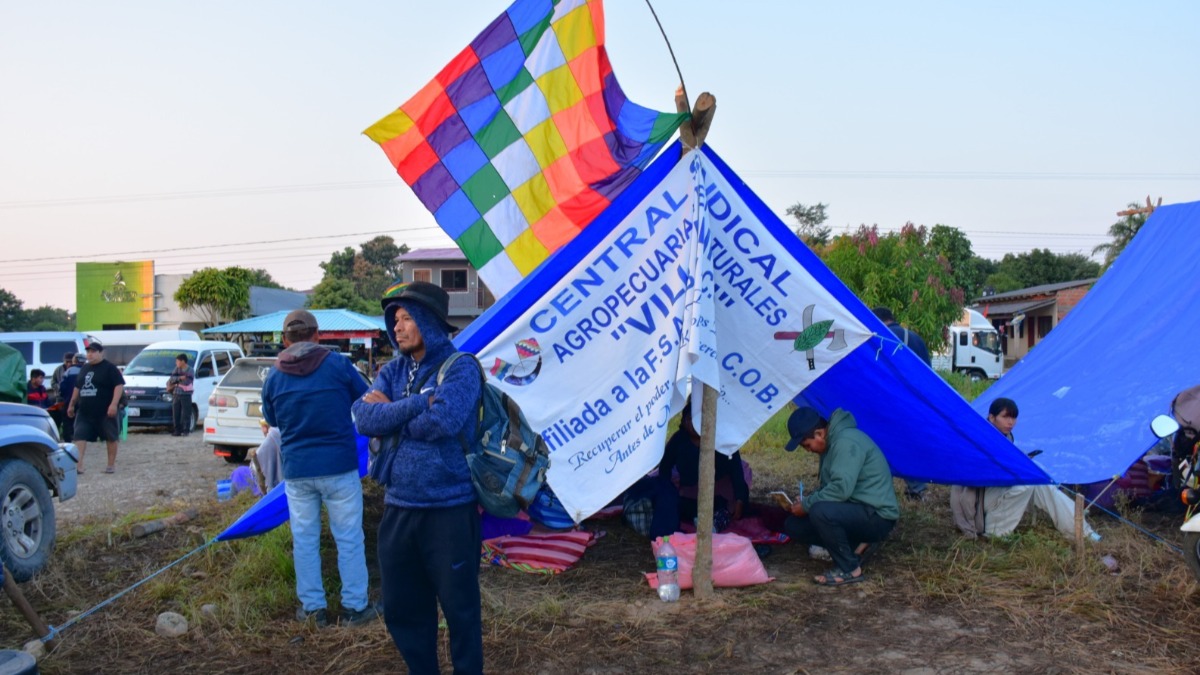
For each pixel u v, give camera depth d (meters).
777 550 6.41
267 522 5.59
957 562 5.83
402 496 3.38
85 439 11.02
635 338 5.20
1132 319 8.38
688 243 5.21
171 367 16.92
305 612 4.94
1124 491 7.22
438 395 3.33
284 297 47.56
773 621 4.86
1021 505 6.35
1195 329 7.62
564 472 5.10
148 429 17.12
